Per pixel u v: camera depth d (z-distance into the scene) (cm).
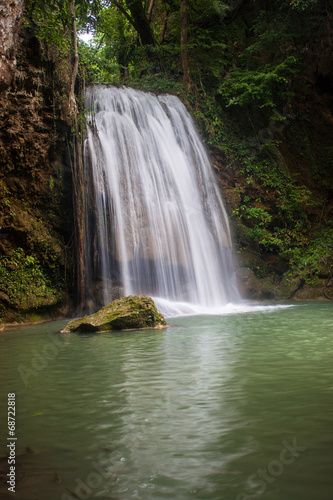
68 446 299
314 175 2206
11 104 1209
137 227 1430
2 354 649
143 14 2275
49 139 1305
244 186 1906
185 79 2055
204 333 809
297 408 364
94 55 2177
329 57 2241
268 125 2109
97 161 1398
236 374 481
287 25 2144
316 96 2295
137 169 1508
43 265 1279
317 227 2053
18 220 1231
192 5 2236
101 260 1341
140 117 1639
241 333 800
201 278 1558
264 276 1811
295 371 491
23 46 1220
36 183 1291
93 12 1838
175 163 1664
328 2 2203
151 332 840
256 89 1975
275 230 1905
